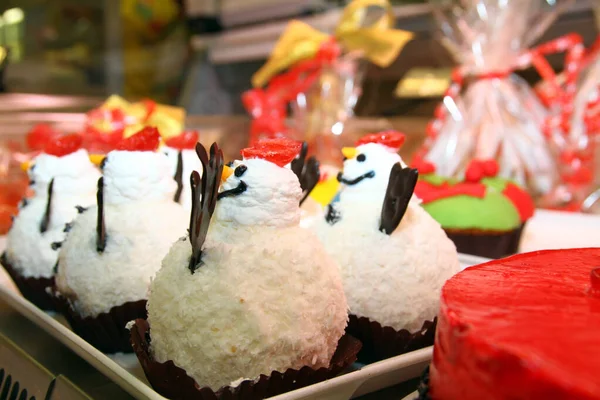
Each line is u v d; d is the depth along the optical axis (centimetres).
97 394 32
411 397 26
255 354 28
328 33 78
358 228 36
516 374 20
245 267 29
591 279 24
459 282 25
